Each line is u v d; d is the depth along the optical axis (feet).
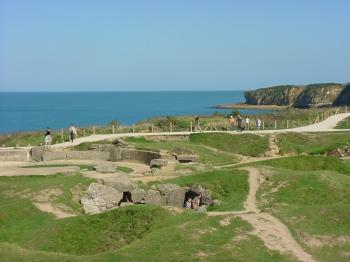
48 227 118.32
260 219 108.68
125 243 109.60
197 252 89.66
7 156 208.85
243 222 106.32
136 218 115.34
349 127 277.03
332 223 104.47
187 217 113.80
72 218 120.88
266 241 96.07
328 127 278.05
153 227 109.60
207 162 197.98
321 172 150.51
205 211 127.75
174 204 146.92
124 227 114.01
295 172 152.56
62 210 133.90
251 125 301.63
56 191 143.33
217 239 96.22
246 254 89.45
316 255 91.15
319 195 136.67
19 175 166.81
